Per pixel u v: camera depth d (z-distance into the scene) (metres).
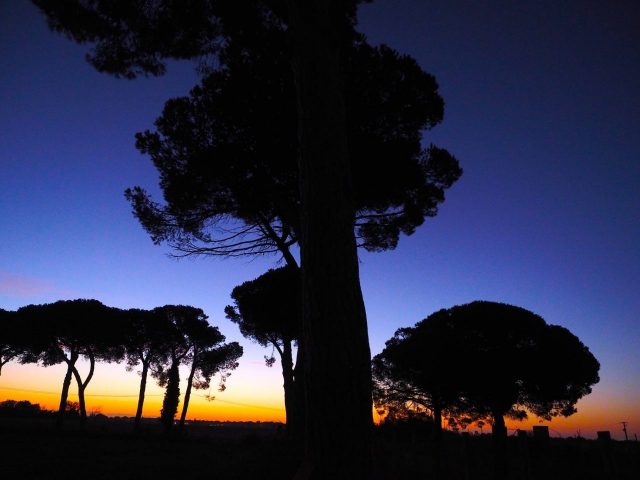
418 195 11.38
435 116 10.16
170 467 13.06
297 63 4.20
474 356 19.69
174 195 10.70
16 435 21.97
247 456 10.62
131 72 8.79
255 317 18.02
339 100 4.11
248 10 8.51
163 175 10.94
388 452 13.66
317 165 3.78
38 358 28.84
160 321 31.25
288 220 10.77
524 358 19.61
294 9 4.38
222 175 10.11
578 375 20.25
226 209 10.98
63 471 12.10
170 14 8.22
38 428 26.72
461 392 20.20
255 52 9.36
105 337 28.30
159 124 10.55
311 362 3.33
